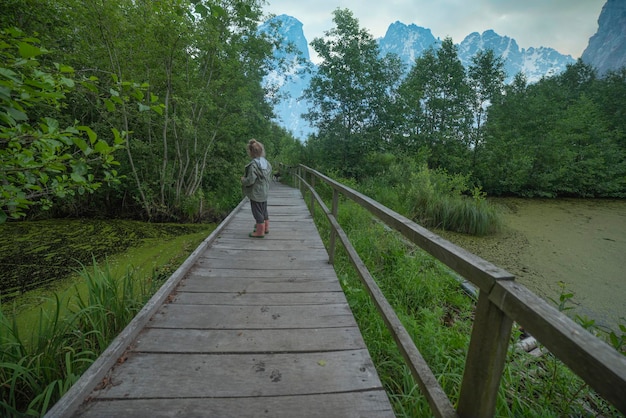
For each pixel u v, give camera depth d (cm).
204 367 176
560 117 1781
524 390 224
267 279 309
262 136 1493
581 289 480
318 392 160
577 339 58
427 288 376
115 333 276
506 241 765
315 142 1451
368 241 501
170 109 939
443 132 1554
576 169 1623
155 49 764
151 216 913
